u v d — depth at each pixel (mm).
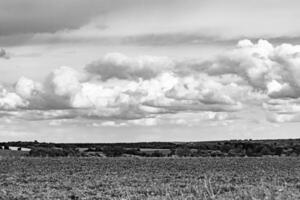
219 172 48562
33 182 39750
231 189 31219
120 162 67312
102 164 62750
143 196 28469
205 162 66750
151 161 69812
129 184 37000
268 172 47969
